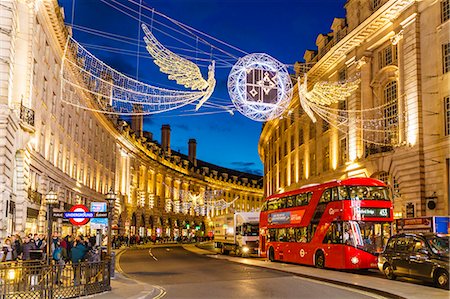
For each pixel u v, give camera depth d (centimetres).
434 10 2942
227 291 1642
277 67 1448
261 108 1433
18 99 2716
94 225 2702
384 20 3381
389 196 2416
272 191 6656
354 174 3684
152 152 8988
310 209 2662
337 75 4103
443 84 2852
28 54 2767
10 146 2402
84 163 4894
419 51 3045
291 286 1788
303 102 1855
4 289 1215
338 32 4238
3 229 2291
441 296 1423
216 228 4762
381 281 1848
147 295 1518
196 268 2688
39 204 3194
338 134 4066
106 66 1505
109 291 1570
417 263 1745
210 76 1336
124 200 7075
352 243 2306
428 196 2888
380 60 3556
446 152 2781
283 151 5922
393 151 3219
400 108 3177
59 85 3781
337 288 1731
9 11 2483
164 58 1212
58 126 3797
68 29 3878
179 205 10225
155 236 8125
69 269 1388
